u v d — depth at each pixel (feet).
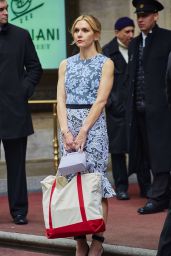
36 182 50.85
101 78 31.86
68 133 31.60
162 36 41.01
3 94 38.52
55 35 58.70
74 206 29.99
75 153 30.89
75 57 32.71
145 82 40.86
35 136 58.34
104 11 59.06
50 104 58.90
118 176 45.24
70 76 32.19
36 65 39.27
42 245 35.17
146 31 41.01
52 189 30.66
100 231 30.25
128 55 42.19
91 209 29.91
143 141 42.47
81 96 31.83
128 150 42.47
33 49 39.37
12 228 37.70
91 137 31.60
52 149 58.75
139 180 45.44
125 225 37.47
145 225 37.40
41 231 36.81
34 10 58.29
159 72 40.68
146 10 40.68
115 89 45.44
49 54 58.75
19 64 38.78
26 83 38.83
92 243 31.81
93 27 32.14
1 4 38.37
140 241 34.04
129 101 41.93
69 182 30.45
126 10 58.70
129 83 41.91
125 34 45.16
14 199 38.75
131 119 41.91
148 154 41.93
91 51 32.35
